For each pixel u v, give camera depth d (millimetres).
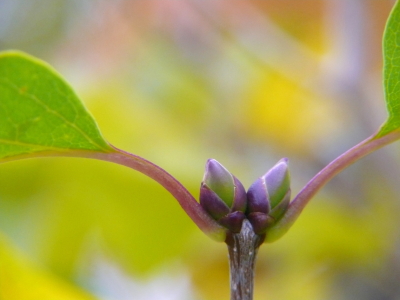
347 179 292
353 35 298
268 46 309
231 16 317
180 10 326
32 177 241
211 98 331
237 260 130
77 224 240
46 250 234
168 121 320
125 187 247
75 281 225
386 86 131
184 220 253
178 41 330
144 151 296
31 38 372
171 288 242
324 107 332
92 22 355
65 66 361
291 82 324
